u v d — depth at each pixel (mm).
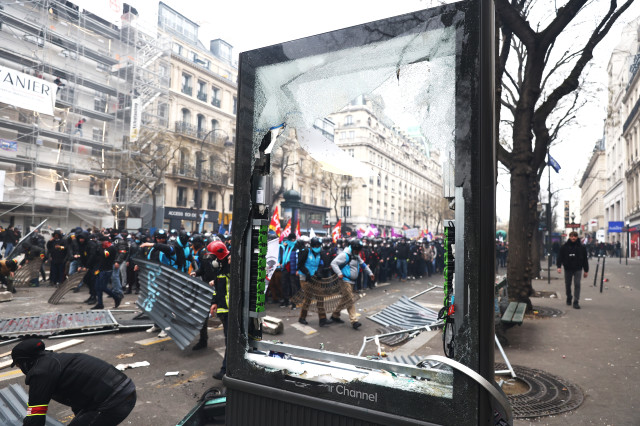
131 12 30906
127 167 28109
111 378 2643
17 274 12102
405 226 48438
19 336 6223
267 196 2441
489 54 1711
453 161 1770
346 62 2062
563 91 8422
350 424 1926
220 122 40562
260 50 2328
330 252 11961
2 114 22891
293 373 2109
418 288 13727
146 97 31328
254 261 2354
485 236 1686
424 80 1848
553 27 7746
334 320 7957
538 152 11195
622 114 45844
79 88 26891
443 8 1795
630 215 41062
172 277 6340
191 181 34625
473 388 1684
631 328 7172
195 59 40062
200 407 3342
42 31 24250
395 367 1961
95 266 8773
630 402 3969
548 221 24766
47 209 25078
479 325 1675
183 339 5637
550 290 12594
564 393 4207
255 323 2406
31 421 2346
